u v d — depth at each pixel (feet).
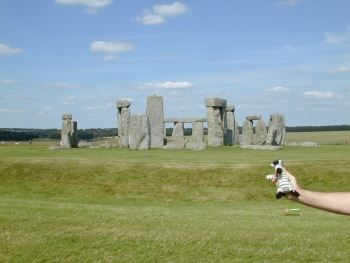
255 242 44.42
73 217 52.70
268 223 54.13
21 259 39.58
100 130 470.80
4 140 326.44
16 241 43.09
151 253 40.96
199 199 87.20
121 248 42.04
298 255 40.98
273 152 143.02
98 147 171.53
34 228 47.19
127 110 177.58
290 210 70.64
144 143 154.51
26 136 353.31
